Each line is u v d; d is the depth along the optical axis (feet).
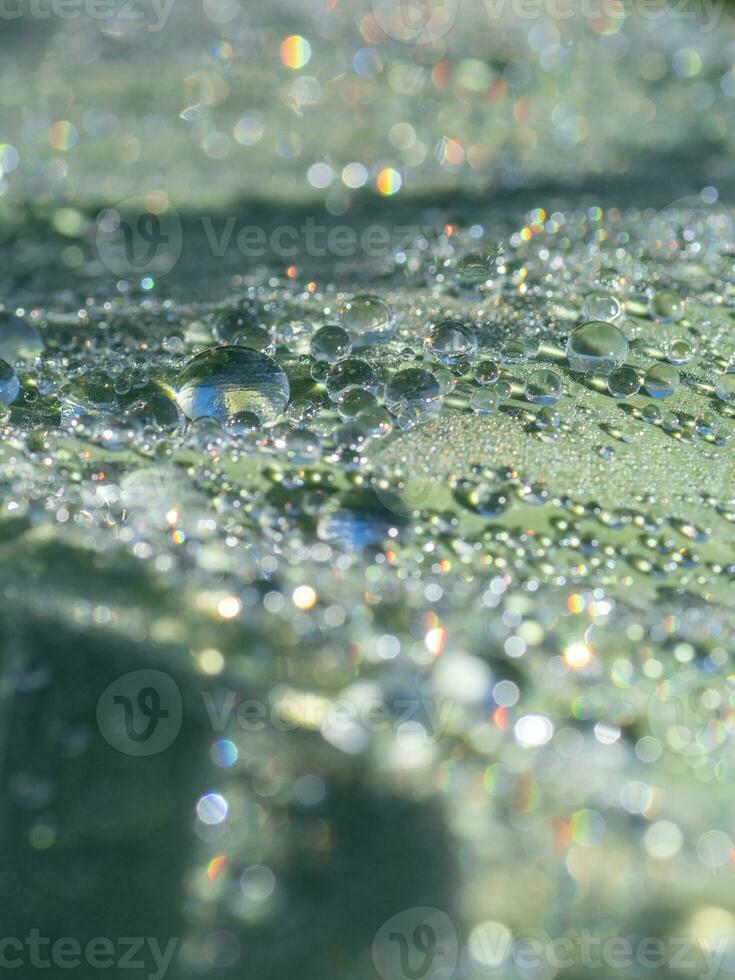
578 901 0.30
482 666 0.31
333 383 0.33
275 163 0.46
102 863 0.29
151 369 0.34
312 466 0.32
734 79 0.53
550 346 0.35
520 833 0.30
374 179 0.45
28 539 0.31
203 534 0.31
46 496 0.32
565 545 0.31
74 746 0.29
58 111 0.50
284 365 0.34
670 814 0.31
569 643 0.31
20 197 0.44
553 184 0.45
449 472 0.32
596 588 0.31
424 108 0.51
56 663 0.30
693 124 0.49
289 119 0.50
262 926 0.29
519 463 0.32
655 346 0.35
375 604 0.31
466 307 0.36
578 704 0.31
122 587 0.31
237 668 0.30
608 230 0.41
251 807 0.29
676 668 0.31
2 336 0.34
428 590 0.31
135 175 0.45
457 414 0.33
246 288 0.38
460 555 0.31
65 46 0.56
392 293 0.37
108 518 0.31
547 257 0.39
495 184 0.45
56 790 0.29
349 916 0.29
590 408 0.33
